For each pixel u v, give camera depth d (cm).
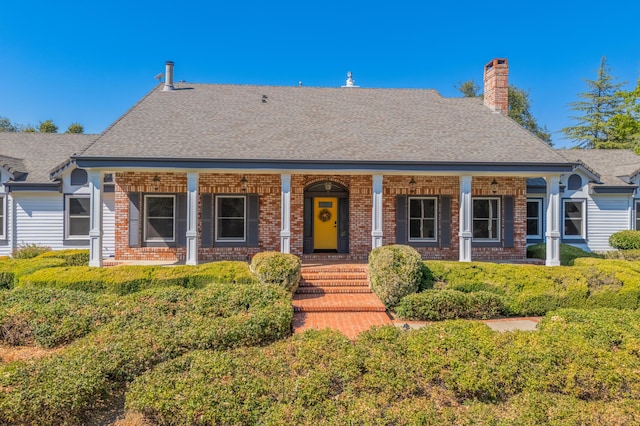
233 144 1209
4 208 1518
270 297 806
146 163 1107
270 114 1460
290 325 750
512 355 525
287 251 1164
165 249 1351
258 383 464
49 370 484
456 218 1412
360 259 1362
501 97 1585
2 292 840
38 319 698
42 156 1695
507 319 898
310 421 413
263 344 664
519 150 1252
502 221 1421
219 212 1373
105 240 1516
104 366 497
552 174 1188
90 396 459
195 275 973
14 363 521
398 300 935
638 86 2319
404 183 1405
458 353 530
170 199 1366
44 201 1536
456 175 1270
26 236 1526
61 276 955
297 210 1391
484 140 1320
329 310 929
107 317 718
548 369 506
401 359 520
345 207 1444
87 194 1548
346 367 495
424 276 992
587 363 509
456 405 467
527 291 928
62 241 1541
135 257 1338
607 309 747
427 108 1606
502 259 1404
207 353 547
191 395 436
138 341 577
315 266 1199
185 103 1505
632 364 511
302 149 1202
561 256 1305
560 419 423
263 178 1374
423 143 1280
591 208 1638
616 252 1480
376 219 1174
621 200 1647
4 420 419
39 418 427
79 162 1088
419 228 1427
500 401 476
